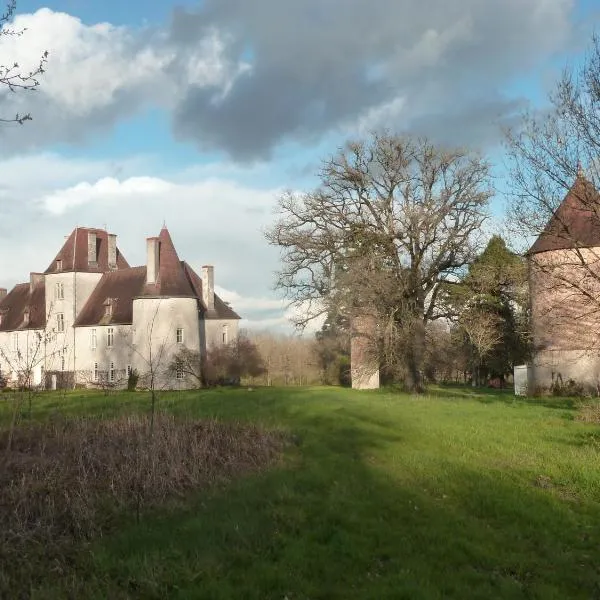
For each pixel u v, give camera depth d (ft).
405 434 53.21
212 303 199.52
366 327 118.21
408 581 20.94
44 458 34.35
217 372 169.07
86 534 25.07
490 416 67.21
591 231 71.46
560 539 26.12
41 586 19.54
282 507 29.30
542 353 111.45
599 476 36.27
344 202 119.34
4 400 49.83
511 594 20.30
